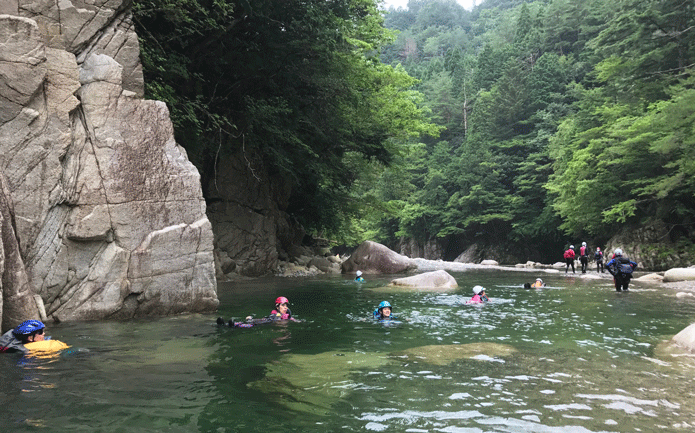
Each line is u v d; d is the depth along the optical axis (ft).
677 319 31.35
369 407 13.56
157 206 30.07
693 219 104.06
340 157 80.07
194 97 53.21
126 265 28.48
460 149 203.82
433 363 18.89
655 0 97.25
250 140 58.90
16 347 20.18
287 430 11.77
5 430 11.45
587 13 200.13
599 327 28.19
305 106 64.64
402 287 53.98
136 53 32.17
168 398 14.08
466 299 42.55
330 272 81.66
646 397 14.60
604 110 107.65
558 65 180.14
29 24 26.03
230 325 26.94
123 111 29.60
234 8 49.47
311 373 17.20
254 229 66.39
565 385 15.88
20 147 25.46
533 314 33.60
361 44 74.84
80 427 11.70
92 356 19.38
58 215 26.71
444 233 187.52
